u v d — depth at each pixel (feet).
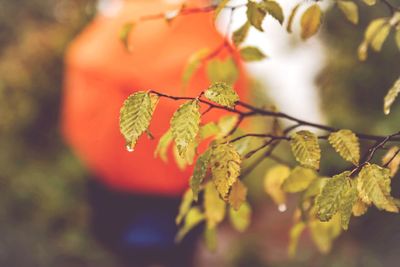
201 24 15.26
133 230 19.66
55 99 30.83
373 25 6.91
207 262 29.37
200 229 21.02
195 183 4.79
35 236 27.43
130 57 15.35
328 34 22.71
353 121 22.08
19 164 29.48
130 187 17.31
